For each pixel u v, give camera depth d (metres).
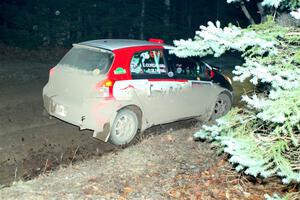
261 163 3.46
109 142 7.04
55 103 6.80
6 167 5.76
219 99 8.54
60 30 18.42
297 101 3.15
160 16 22.41
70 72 6.70
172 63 7.43
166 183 5.45
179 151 6.57
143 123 7.04
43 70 12.83
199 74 7.98
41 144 6.68
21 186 5.01
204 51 3.86
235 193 5.42
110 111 6.40
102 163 5.96
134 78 6.72
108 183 5.26
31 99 9.24
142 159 6.14
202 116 8.26
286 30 3.86
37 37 17.31
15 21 17.34
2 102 8.74
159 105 7.19
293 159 4.08
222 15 21.52
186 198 5.11
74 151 6.54
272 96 3.27
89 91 6.37
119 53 6.59
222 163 6.23
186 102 7.70
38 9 18.42
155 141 6.92
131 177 5.51
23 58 14.77
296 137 3.84
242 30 3.69
